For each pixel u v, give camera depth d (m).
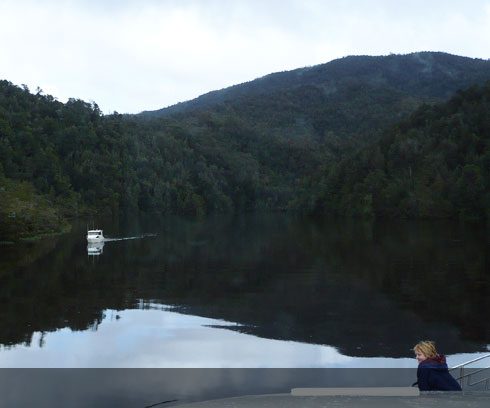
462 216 167.62
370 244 82.06
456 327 27.06
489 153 191.00
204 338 25.33
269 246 80.88
